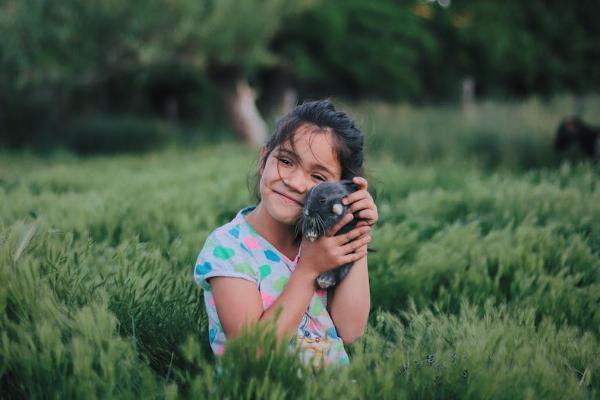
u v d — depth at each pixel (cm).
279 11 2000
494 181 795
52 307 252
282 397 198
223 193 734
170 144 1902
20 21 1606
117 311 290
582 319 357
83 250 363
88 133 1994
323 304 269
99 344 230
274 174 246
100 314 243
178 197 667
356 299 263
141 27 1706
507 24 2919
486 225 577
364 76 2573
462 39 2933
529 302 367
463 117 1389
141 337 286
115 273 322
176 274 358
